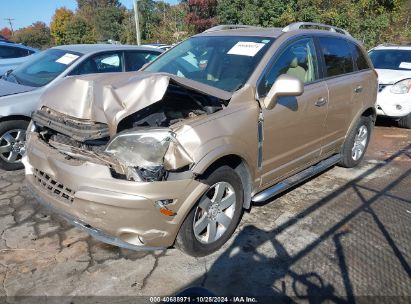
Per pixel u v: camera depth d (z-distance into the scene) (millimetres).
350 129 4727
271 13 16375
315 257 3094
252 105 3158
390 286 2781
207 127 2779
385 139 6738
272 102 3205
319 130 4090
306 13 15461
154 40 27875
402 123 7363
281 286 2750
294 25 3965
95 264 2934
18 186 4270
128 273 2844
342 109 4406
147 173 2527
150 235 2615
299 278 2838
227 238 3230
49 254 3039
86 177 2566
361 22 16141
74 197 2604
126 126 2834
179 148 2561
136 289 2680
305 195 4254
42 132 3240
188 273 2861
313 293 2693
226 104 3070
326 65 4188
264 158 3373
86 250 3105
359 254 3150
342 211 3889
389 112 7062
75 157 2691
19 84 5008
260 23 16781
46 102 3074
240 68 3412
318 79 4035
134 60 5953
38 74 5234
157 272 2865
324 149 4344
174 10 28422
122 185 2490
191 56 3869
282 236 3387
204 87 2945
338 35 4582
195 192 2703
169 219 2645
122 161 2545
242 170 3238
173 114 3080
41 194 2916
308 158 4094
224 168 2986
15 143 4660
